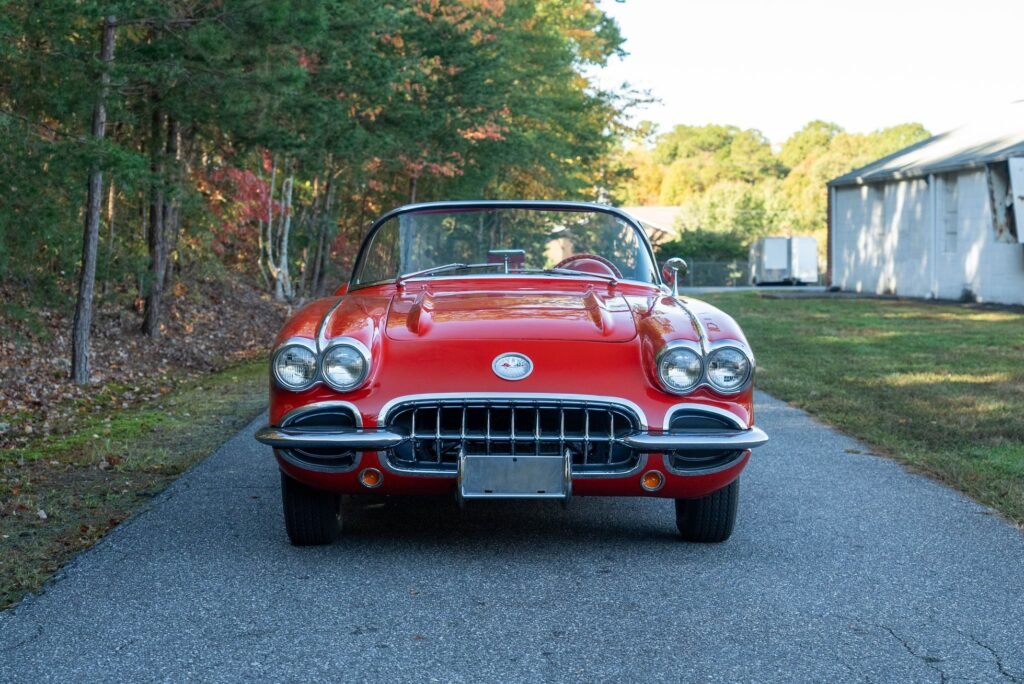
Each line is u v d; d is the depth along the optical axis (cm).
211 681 319
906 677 322
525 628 367
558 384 429
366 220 3198
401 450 437
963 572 435
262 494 584
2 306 1091
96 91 1012
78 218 1164
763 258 5172
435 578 427
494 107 2398
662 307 489
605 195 4966
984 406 905
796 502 568
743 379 440
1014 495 568
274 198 2517
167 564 445
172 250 1942
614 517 536
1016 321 1967
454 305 495
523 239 567
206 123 1357
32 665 331
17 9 934
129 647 347
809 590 411
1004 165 2427
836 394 993
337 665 332
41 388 1105
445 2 2217
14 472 654
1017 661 335
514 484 426
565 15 3828
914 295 3020
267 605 391
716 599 399
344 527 510
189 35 1080
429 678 322
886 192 3175
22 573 429
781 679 321
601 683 318
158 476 642
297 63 1283
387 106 2145
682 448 426
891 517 534
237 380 1192
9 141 921
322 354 434
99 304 1584
